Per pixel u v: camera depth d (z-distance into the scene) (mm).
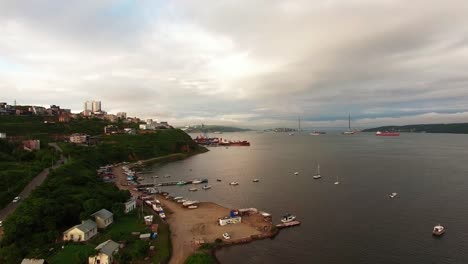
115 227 99812
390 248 92062
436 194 150250
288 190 168375
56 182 121812
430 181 180625
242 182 196125
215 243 94562
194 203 141750
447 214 120375
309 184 182250
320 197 150500
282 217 120812
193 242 95062
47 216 90125
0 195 109562
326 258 86875
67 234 85812
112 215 104250
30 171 144375
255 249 92438
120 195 124188
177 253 87625
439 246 92812
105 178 192750
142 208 122938
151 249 84688
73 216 97500
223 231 104875
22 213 87438
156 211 125875
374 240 97688
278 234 103438
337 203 138750
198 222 114312
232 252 90562
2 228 86625
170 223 113062
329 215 122188
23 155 174000
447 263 83125
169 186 187875
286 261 85500
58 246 81312
